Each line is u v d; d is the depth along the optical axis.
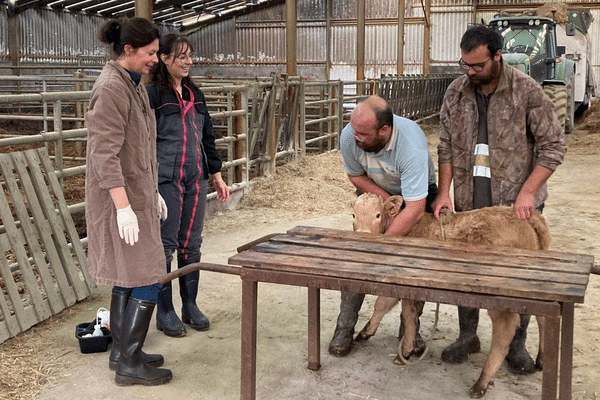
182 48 3.33
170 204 3.40
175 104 3.40
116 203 2.63
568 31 14.69
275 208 7.00
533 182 2.87
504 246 2.66
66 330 3.61
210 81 9.91
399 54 18.69
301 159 9.54
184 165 3.44
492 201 3.07
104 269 2.80
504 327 2.69
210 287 4.41
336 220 6.43
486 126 3.06
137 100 2.80
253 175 8.52
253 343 2.54
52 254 3.90
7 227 3.60
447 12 22.84
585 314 3.86
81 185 8.16
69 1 19.84
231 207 7.07
